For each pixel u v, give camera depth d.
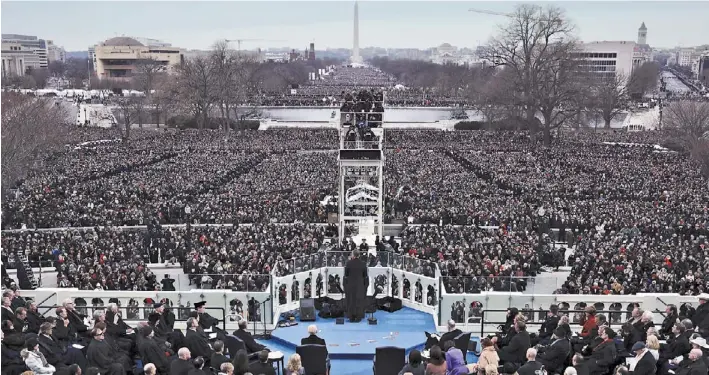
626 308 36.22
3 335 23.27
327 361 26.31
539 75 136.88
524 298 35.97
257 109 198.62
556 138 142.00
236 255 49.28
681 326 24.39
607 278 44.19
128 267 46.34
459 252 48.59
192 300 36.47
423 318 36.59
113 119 175.50
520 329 25.47
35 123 98.25
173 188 82.56
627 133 154.75
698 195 79.31
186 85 160.25
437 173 93.38
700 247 53.66
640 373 21.86
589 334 26.69
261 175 91.62
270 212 69.69
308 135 141.50
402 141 132.88
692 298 35.72
